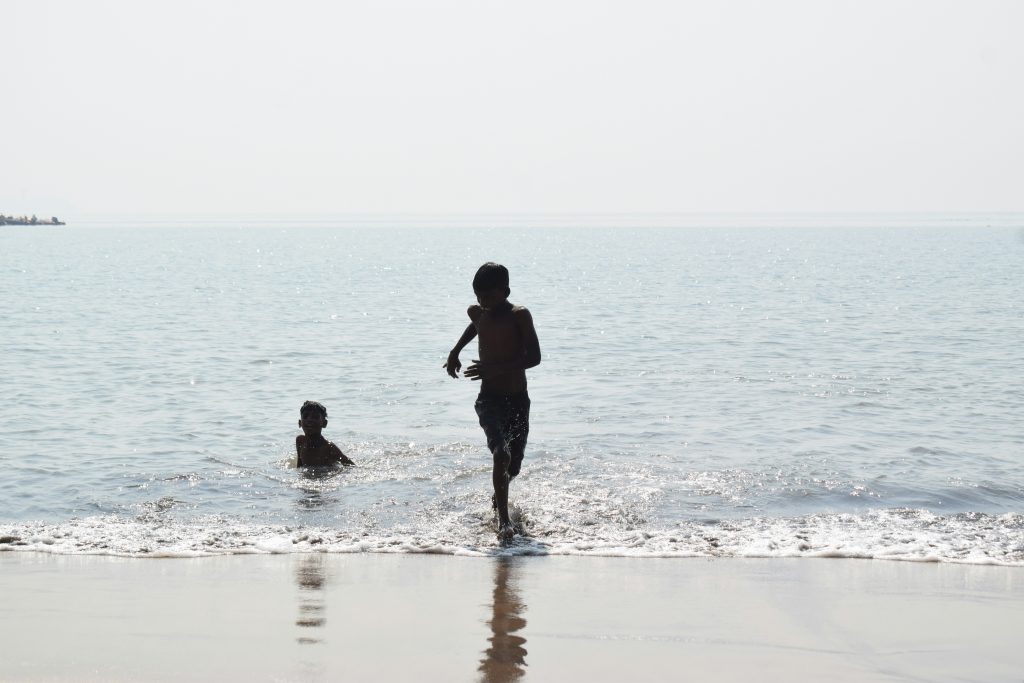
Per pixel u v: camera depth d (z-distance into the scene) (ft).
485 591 17.72
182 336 70.95
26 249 280.72
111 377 50.44
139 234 533.55
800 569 19.60
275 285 135.23
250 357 58.95
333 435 35.35
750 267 186.50
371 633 15.15
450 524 23.39
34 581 18.21
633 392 45.29
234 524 23.41
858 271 166.71
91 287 127.24
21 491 26.91
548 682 13.12
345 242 402.72
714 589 17.97
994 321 80.02
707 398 43.52
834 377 49.98
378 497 26.21
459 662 13.87
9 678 13.10
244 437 35.27
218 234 554.05
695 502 25.68
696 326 78.02
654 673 13.51
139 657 13.94
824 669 13.74
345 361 57.26
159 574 18.86
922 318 83.35
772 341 67.26
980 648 14.71
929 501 26.08
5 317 84.53
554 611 16.46
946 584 18.49
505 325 24.59
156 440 34.63
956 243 329.72
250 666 13.61
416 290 126.11
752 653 14.39
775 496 26.37
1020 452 32.40
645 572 19.26
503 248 325.62
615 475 28.60
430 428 36.63
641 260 224.94
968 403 42.19
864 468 29.78
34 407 41.39
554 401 42.75
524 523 23.52
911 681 13.32
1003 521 23.89
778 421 37.96
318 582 18.30
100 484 27.81
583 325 79.05
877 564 20.08
